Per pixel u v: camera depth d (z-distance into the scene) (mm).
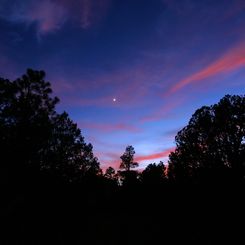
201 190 32594
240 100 33125
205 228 24188
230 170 31750
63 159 19688
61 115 20062
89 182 24016
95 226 26781
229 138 32969
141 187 54844
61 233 19516
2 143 17062
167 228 26891
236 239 20141
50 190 18797
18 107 17781
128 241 22375
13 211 16766
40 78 19062
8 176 16844
